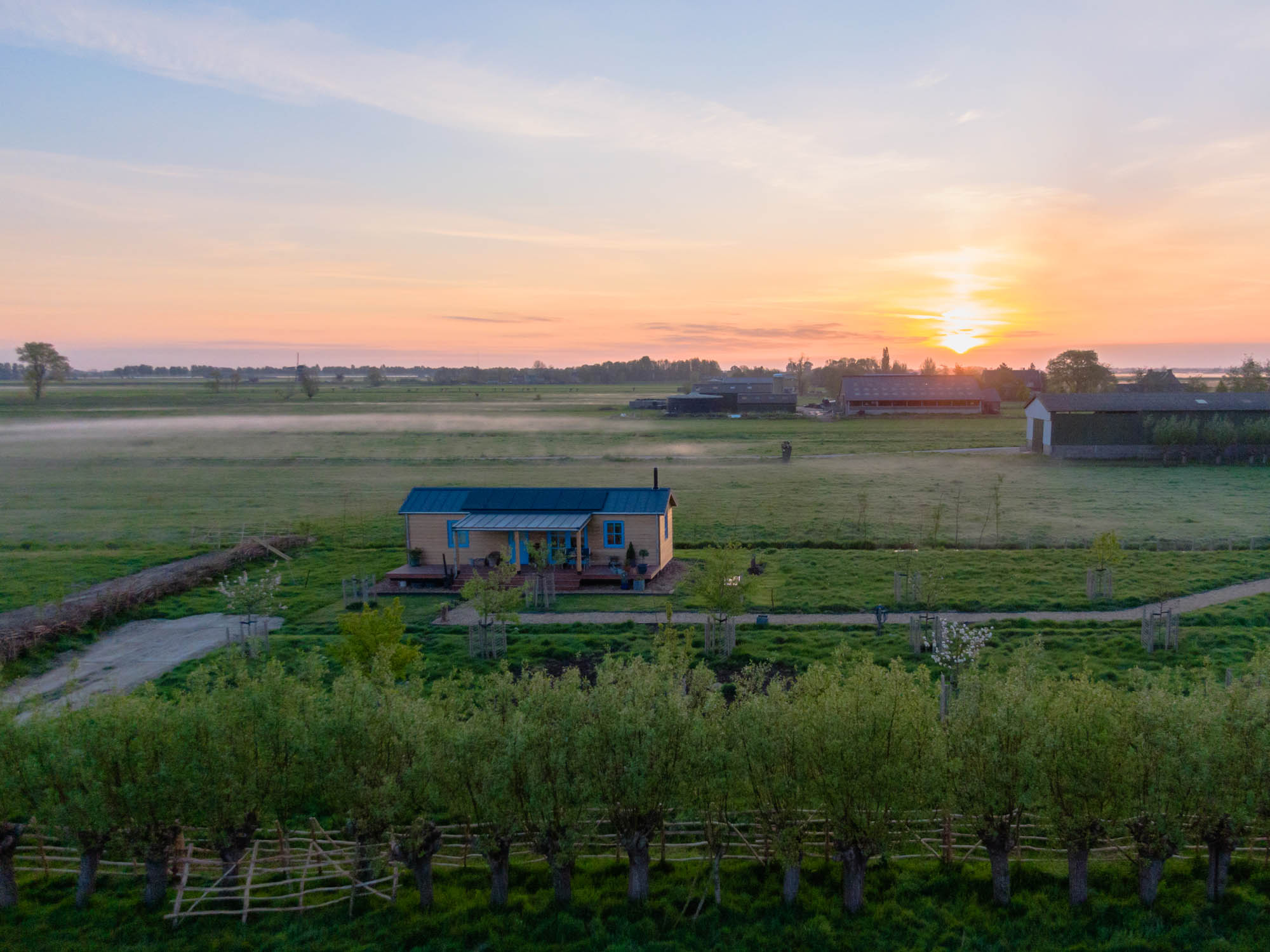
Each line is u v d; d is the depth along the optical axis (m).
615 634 36.66
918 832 20.12
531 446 113.38
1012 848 19.55
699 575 37.66
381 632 27.69
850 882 18.23
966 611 38.97
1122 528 56.50
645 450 108.50
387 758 18.64
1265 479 76.12
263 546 52.38
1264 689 17.94
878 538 55.44
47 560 51.25
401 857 18.38
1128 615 37.62
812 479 81.88
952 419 156.62
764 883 19.64
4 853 18.66
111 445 117.38
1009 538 54.19
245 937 17.81
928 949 16.98
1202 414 90.25
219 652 33.41
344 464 97.94
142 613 40.41
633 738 17.77
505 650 34.22
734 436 124.75
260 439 125.44
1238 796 16.92
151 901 18.84
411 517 48.25
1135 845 19.23
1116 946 16.78
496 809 17.58
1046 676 19.44
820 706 18.17
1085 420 92.06
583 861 20.84
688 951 17.06
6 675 31.52
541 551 45.66
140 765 17.92
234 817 18.27
